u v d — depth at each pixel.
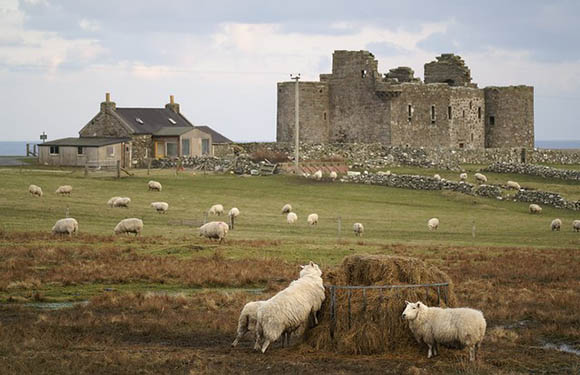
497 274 42.59
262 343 26.61
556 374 23.73
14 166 100.25
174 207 70.38
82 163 101.56
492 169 101.50
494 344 27.41
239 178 91.88
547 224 69.38
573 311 32.78
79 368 23.28
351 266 27.45
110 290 36.88
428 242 56.38
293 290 25.98
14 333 27.45
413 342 25.80
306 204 76.44
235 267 42.16
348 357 25.45
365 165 101.31
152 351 25.91
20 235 50.78
